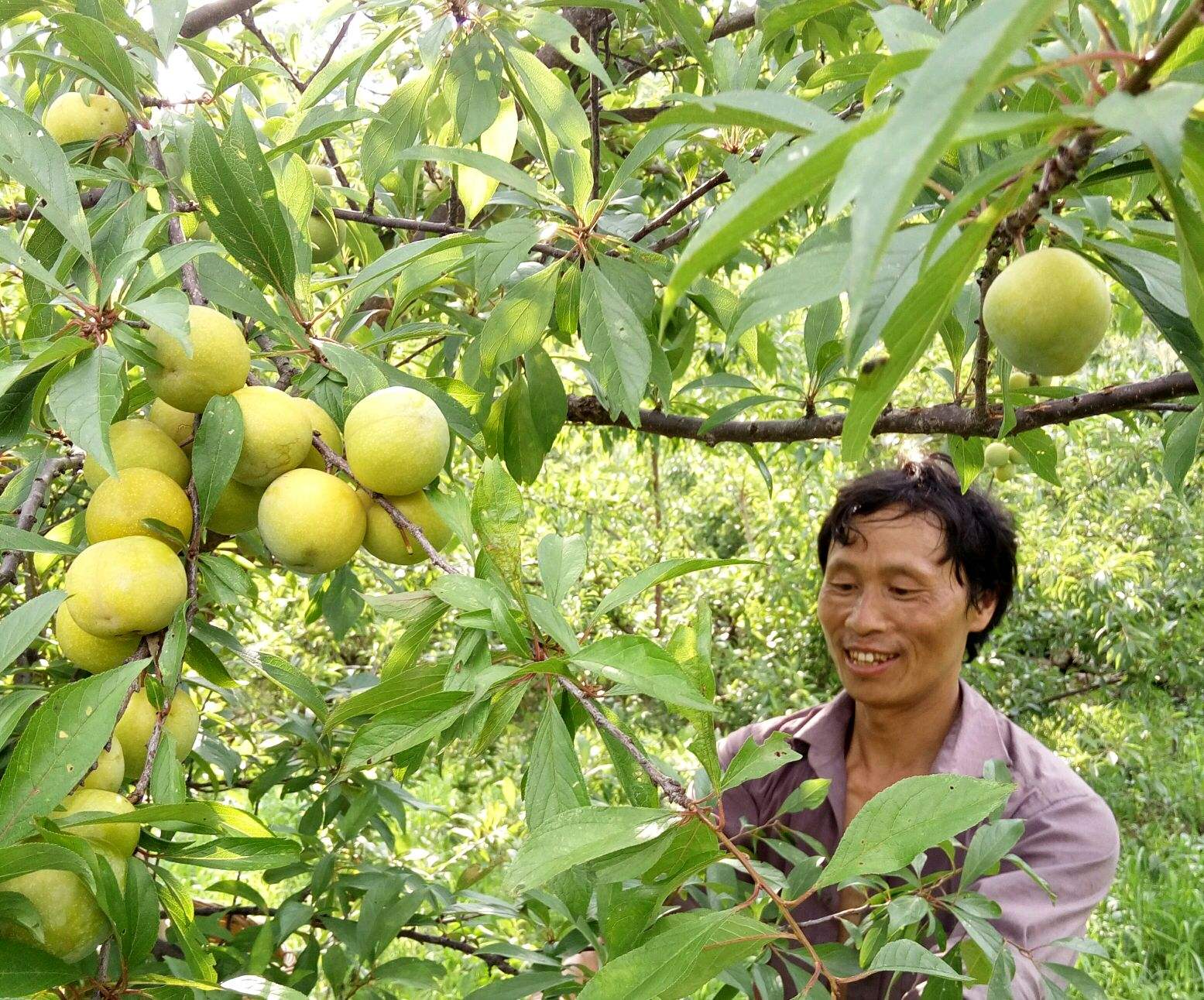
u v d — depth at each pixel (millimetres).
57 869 924
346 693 2436
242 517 1301
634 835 954
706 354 4020
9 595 2186
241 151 1260
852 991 1995
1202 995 4055
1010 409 1491
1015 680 6367
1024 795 2109
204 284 1303
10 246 1078
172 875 1057
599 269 1630
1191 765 6086
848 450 820
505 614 1045
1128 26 816
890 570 2195
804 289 796
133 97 1586
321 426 1274
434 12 1817
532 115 1834
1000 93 1294
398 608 1194
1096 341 991
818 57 2717
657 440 4137
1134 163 998
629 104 3490
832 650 2393
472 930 2582
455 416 1412
